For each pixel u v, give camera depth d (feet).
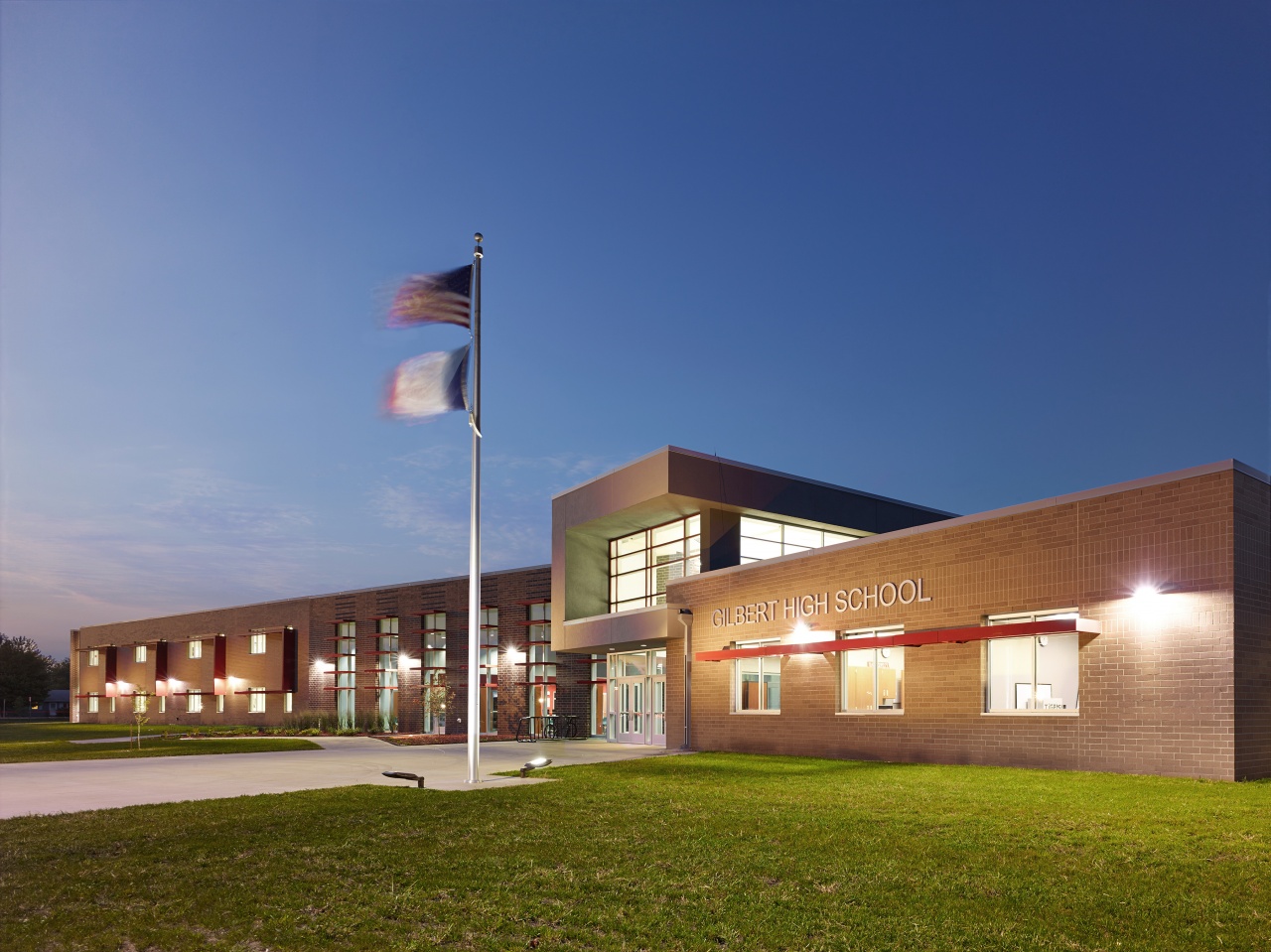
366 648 183.93
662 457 99.35
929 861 30.58
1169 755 52.85
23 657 379.55
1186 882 27.27
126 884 29.60
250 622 215.92
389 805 46.60
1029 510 62.54
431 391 66.85
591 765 70.85
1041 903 25.38
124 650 271.28
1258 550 52.60
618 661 115.55
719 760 74.02
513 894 27.37
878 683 74.18
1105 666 56.65
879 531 114.52
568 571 118.21
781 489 105.81
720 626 92.17
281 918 25.39
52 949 23.27
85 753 100.58
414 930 24.29
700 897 26.66
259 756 90.94
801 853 32.17
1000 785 49.70
